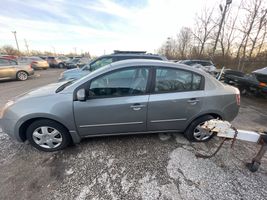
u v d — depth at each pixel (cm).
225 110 289
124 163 247
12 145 286
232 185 212
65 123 252
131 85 258
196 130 297
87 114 252
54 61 2386
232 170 239
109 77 253
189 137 300
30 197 191
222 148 291
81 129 262
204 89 278
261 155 232
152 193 198
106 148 280
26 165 240
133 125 271
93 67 584
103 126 264
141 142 299
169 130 291
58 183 210
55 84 318
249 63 1355
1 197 190
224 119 296
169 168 239
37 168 235
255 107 555
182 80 271
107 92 253
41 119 253
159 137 316
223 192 201
